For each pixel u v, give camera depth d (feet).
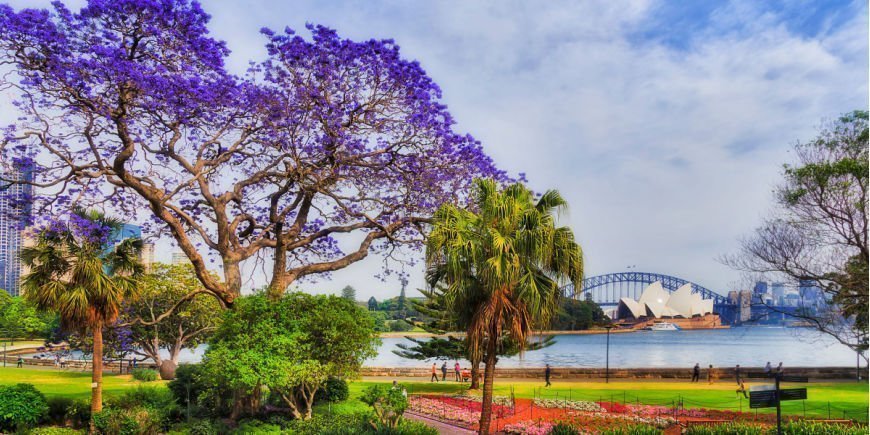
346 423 65.10
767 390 43.52
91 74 66.90
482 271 51.57
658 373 158.51
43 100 69.77
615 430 63.82
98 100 69.92
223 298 79.82
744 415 89.86
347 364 70.08
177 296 150.51
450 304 53.57
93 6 66.44
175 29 71.46
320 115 79.61
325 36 78.28
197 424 68.64
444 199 86.63
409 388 129.59
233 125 82.53
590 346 480.64
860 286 86.99
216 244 84.74
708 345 505.25
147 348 159.63
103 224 74.13
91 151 76.64
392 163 86.74
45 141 71.15
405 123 83.51
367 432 59.57
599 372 159.53
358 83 81.66
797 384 141.38
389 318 577.43
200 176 82.12
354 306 73.61
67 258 71.00
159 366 155.33
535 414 91.91
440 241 53.78
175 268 152.87
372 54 79.56
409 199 89.04
